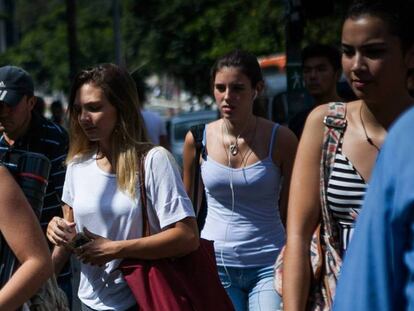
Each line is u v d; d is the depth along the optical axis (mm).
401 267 5102
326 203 7730
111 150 9922
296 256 7676
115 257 9555
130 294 9859
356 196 7609
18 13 163750
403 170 5012
